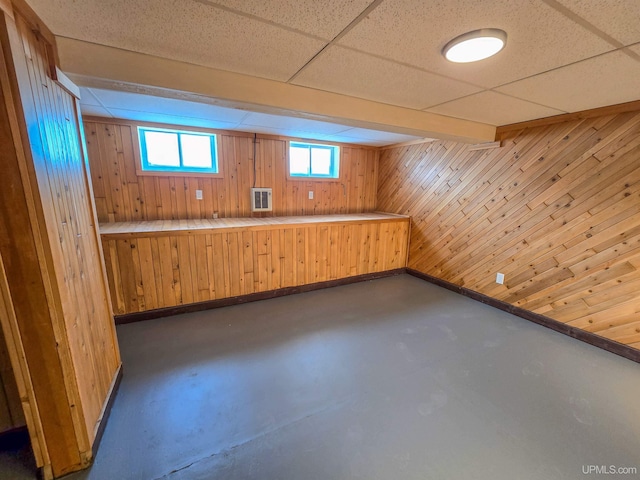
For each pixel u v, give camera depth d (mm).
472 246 3508
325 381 2012
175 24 1202
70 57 1357
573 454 1479
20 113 1019
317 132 3676
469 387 1972
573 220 2570
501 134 3055
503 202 3121
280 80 1836
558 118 2518
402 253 4480
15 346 1143
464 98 2111
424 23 1139
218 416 1688
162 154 3406
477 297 3484
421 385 1986
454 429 1626
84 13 1120
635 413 1749
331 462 1423
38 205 1097
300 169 4344
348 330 2746
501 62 1476
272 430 1603
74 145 1506
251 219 3732
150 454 1444
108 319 1873
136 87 1568
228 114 2775
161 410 1725
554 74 1619
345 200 4711
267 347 2430
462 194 3574
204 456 1442
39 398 1223
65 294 1249
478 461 1439
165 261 2875
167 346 2418
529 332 2734
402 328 2797
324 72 1690
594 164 2396
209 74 1660
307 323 2877
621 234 2299
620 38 1206
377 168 4949
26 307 1137
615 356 2350
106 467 1375
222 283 3197
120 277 2719
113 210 3186
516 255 3045
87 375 1441
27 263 1105
